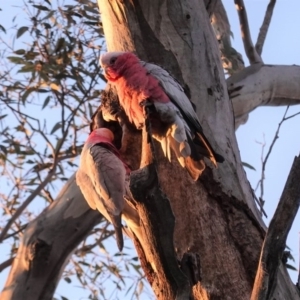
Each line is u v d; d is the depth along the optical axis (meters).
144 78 6.05
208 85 6.70
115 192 6.02
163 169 6.27
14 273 8.08
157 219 4.69
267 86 9.05
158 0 6.75
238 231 6.11
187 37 6.75
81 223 8.16
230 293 5.86
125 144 6.53
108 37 6.93
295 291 5.92
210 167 6.28
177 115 5.92
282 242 4.61
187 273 5.19
